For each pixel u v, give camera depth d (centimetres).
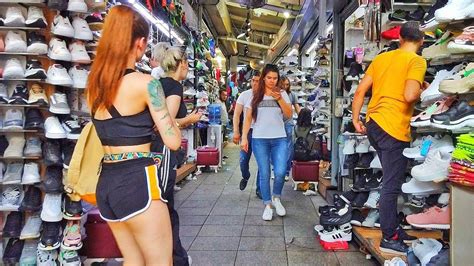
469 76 178
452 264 184
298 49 1100
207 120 753
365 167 331
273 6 898
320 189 507
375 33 313
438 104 213
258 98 387
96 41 267
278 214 402
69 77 248
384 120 249
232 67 1838
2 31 246
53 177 244
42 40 244
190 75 676
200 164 688
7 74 238
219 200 480
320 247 312
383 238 259
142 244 153
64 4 236
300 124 542
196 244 322
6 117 247
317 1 627
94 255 264
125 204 147
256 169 746
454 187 183
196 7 902
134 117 150
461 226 181
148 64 434
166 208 158
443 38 219
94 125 155
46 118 253
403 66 245
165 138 150
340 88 460
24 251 250
